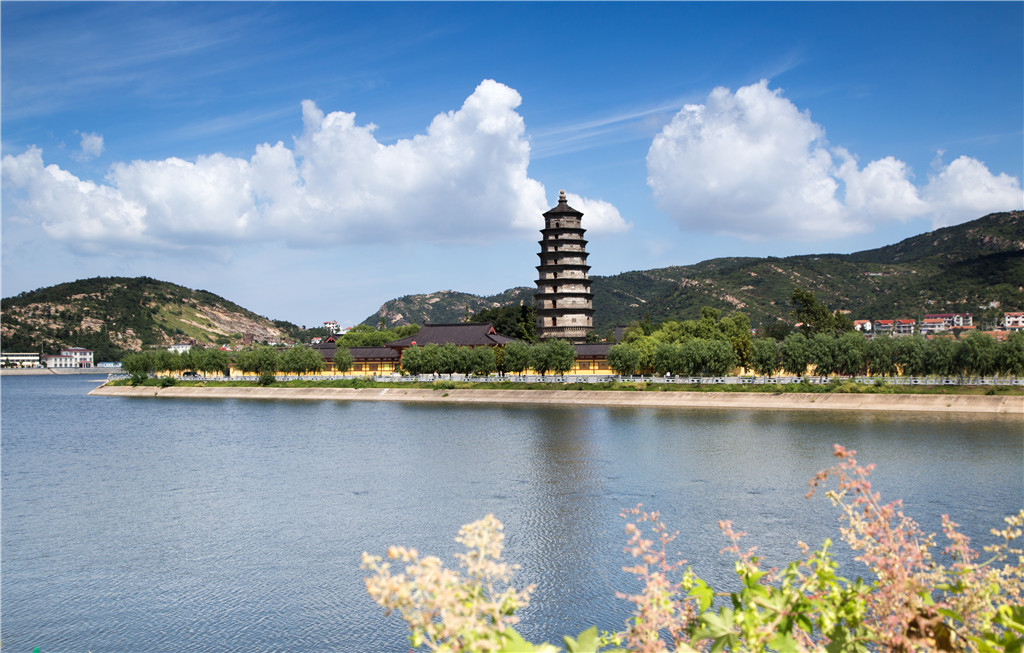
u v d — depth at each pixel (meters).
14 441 99.50
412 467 75.31
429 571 8.65
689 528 51.62
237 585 43.12
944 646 9.63
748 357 142.25
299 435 100.88
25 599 41.44
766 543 47.75
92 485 69.69
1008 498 57.47
